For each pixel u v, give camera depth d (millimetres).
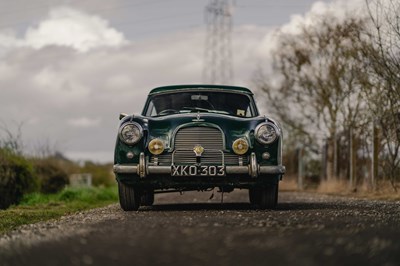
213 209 9633
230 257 4422
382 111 16609
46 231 6562
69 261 4457
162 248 4812
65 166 27844
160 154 9062
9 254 4953
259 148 9094
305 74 26781
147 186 9297
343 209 9188
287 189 28297
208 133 9062
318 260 4293
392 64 14742
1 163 17750
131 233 5766
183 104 10211
